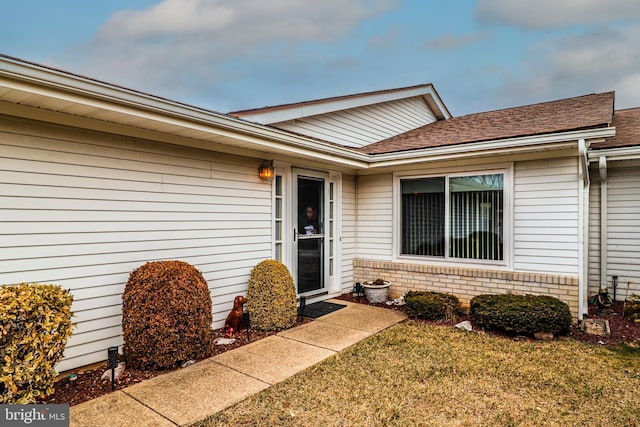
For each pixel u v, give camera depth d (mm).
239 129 4465
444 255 6641
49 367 3100
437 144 6164
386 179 7383
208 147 4949
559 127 5359
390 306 6625
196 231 4918
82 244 3844
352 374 3838
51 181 3621
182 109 3822
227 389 3488
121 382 3607
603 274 6781
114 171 4094
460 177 6465
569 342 4789
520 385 3611
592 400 3326
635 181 6660
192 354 4086
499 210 6062
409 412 3135
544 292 5574
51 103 3164
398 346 4637
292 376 3777
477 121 8500
